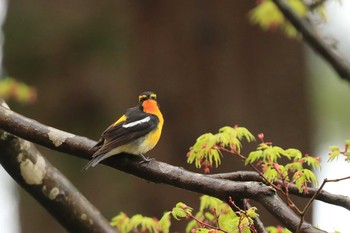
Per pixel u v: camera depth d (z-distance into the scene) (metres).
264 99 14.17
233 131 7.08
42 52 14.95
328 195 6.69
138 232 8.22
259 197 6.24
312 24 10.48
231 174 7.07
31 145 8.07
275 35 14.36
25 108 14.82
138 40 14.59
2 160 7.96
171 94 14.19
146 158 7.47
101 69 14.76
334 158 6.64
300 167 6.83
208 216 7.65
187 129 14.01
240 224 6.26
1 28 15.17
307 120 14.35
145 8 14.58
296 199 13.38
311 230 6.02
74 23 14.93
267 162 6.83
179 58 14.28
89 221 8.22
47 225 14.74
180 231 13.14
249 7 14.33
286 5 9.56
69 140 7.44
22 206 14.88
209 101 14.09
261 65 14.27
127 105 14.55
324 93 20.42
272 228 7.48
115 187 14.39
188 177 6.82
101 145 7.47
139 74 14.47
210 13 14.34
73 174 14.71
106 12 14.87
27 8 15.04
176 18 14.39
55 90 14.87
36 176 8.06
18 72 15.02
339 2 10.73
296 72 14.37
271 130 14.09
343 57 9.44
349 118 20.31
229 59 14.22
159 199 14.00
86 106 14.77
